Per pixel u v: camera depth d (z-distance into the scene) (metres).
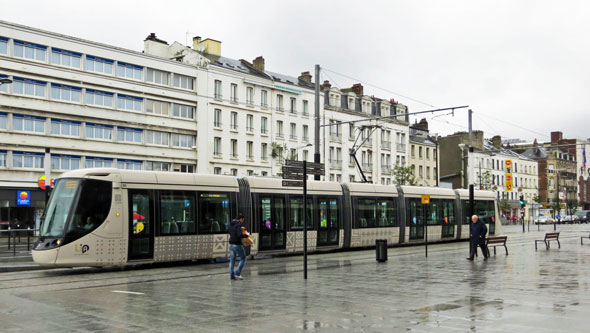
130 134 48.41
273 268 19.47
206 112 53.38
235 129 55.78
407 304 11.48
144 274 17.98
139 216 19.59
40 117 43.28
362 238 28.75
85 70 45.69
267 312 10.62
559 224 88.81
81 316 10.30
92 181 18.64
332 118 66.06
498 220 38.72
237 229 16.03
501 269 18.61
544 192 116.44
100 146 46.44
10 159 41.84
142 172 20.03
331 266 19.97
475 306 11.18
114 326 9.40
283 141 60.62
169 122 50.75
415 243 32.12
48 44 43.66
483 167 92.00
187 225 21.08
